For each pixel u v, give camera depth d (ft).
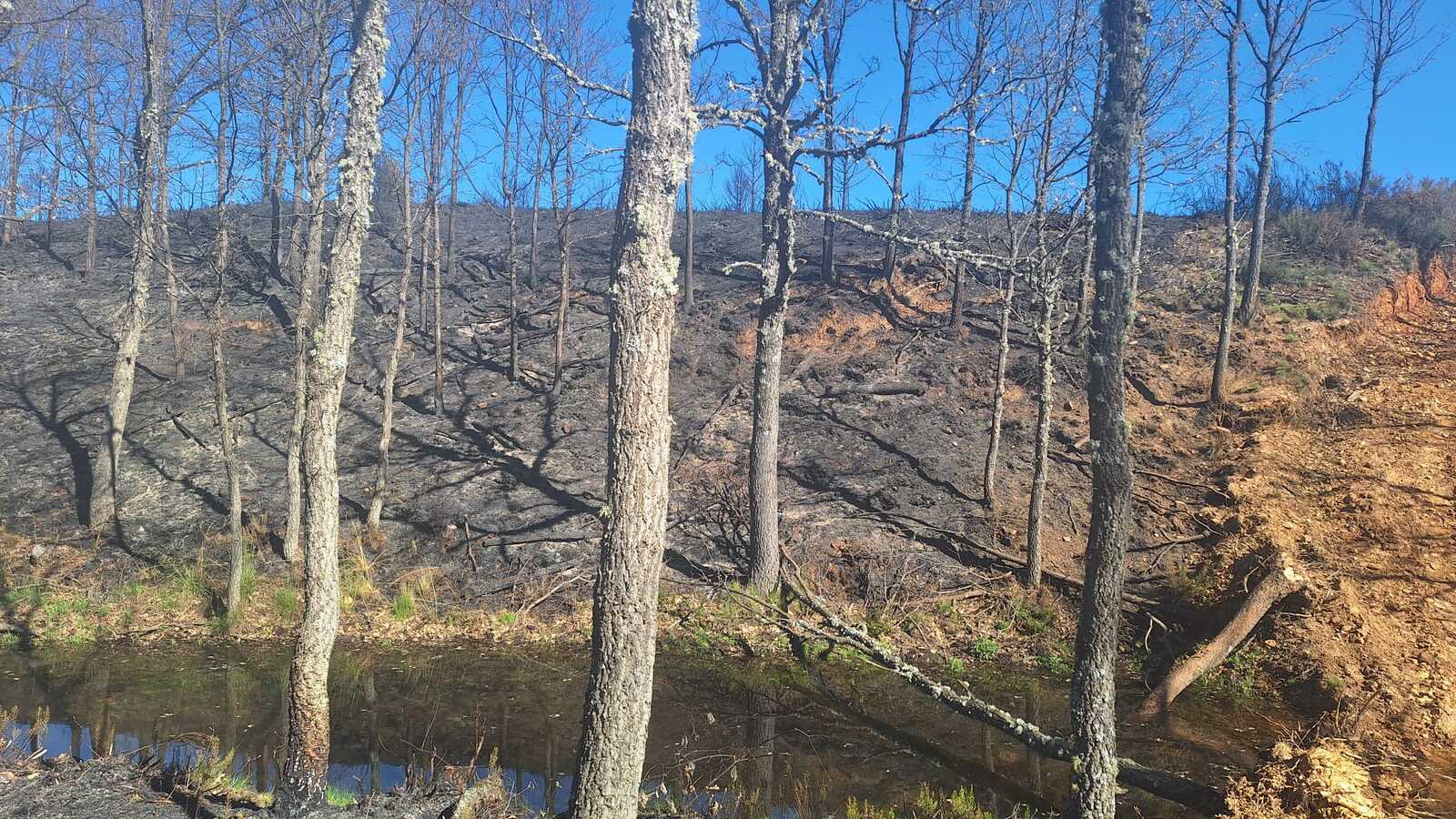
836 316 68.28
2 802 21.07
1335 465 46.06
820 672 37.78
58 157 41.16
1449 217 75.77
